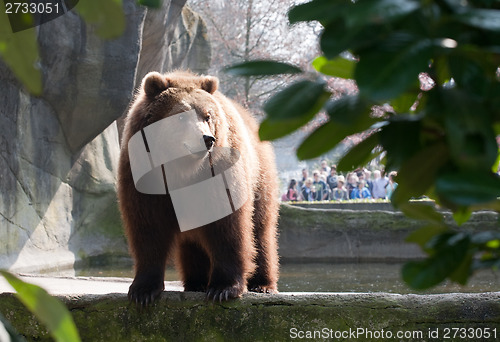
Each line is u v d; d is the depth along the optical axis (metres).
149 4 1.07
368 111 1.40
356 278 12.62
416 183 1.42
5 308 5.07
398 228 17.66
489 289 9.52
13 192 14.05
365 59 1.11
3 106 13.80
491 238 1.39
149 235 5.32
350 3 1.24
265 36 31.27
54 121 15.41
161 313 4.96
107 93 15.33
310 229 17.80
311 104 1.24
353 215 17.86
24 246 14.19
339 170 1.62
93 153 17.05
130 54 15.27
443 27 1.17
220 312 4.87
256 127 6.79
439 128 1.41
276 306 4.76
